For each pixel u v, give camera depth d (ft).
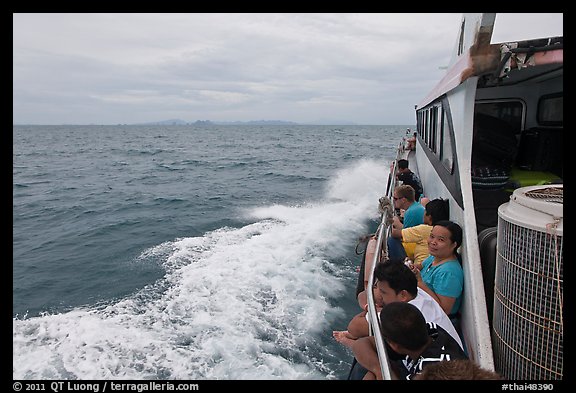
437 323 8.92
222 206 63.16
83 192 84.23
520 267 6.95
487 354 8.26
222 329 23.06
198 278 30.42
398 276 9.35
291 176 99.55
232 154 180.34
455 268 10.61
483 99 18.69
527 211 6.99
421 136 33.06
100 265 36.83
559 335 6.40
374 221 46.75
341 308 25.49
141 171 120.37
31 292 31.35
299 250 35.94
